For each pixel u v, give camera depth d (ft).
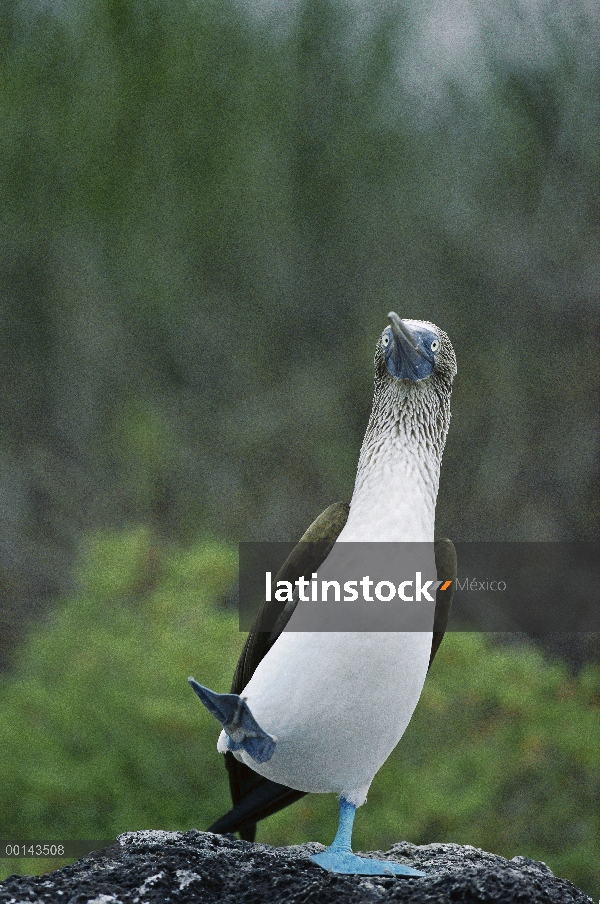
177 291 59.72
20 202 58.34
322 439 57.62
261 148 57.93
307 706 15.12
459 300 59.72
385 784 33.55
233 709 14.71
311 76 57.98
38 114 56.18
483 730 36.29
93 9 55.67
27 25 56.49
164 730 32.24
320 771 15.84
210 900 14.21
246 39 57.41
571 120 57.57
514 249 59.11
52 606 50.34
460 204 60.18
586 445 55.93
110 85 56.08
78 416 59.57
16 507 56.39
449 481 56.44
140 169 57.41
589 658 50.29
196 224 58.75
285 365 60.70
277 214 59.31
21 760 33.24
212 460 57.57
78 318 60.49
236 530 54.80
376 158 58.95
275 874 14.89
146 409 57.82
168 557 38.04
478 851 17.60
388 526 15.40
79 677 33.30
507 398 57.47
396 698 15.26
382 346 16.40
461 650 36.52
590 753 37.24
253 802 17.66
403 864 16.44
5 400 59.77
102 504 56.24
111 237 59.00
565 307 58.03
